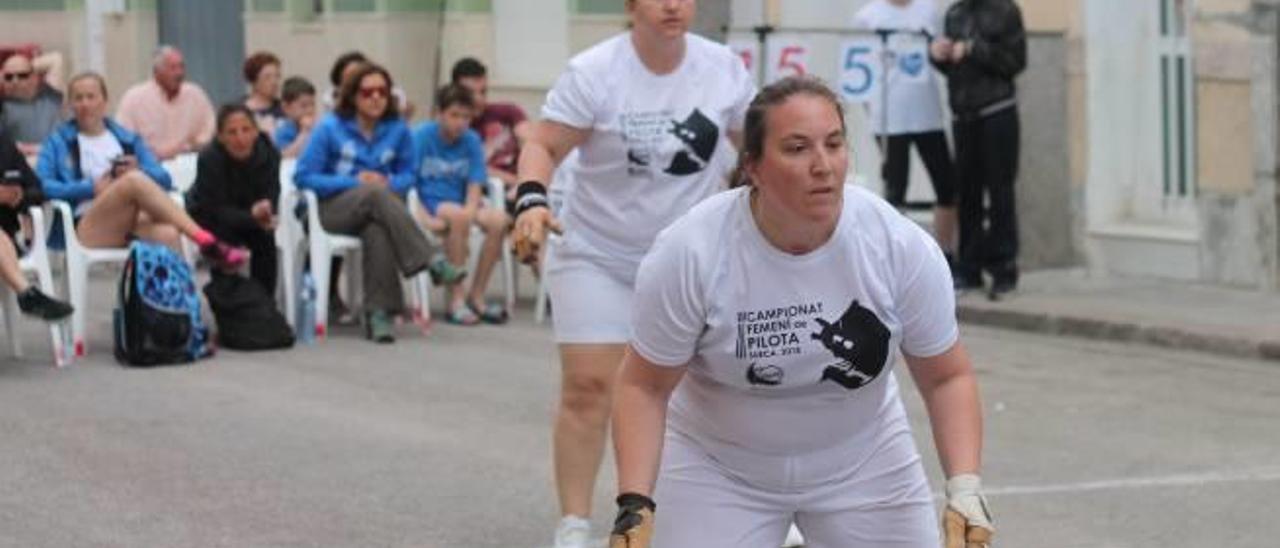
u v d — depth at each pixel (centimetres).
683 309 547
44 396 1255
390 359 1402
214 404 1224
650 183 777
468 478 1011
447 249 1576
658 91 774
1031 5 1675
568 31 2089
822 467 577
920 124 1612
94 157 1490
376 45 2233
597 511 932
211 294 1442
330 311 1567
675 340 553
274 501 962
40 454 1076
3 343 1473
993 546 863
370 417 1180
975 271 1598
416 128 1741
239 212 1448
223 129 1448
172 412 1198
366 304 1481
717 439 575
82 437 1121
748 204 545
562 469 795
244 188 1458
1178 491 971
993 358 1394
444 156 1585
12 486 999
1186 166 1662
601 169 779
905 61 1611
